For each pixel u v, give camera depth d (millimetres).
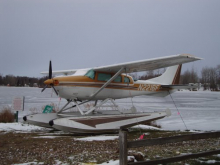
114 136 7238
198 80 76750
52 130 8898
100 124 7758
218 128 10195
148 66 8820
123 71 9102
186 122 12055
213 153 3994
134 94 10141
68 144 5848
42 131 8594
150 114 8828
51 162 4246
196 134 3762
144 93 10461
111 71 9234
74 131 7398
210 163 4324
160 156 4695
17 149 5273
